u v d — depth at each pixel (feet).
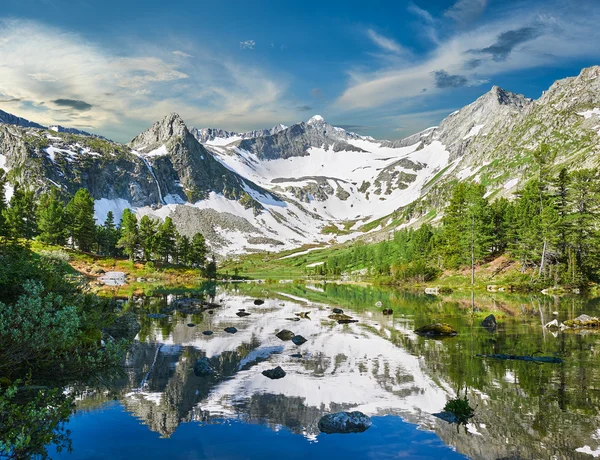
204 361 75.82
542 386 61.77
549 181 310.65
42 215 421.18
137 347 93.76
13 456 37.06
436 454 39.83
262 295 273.13
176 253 529.86
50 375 66.44
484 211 351.05
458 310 169.37
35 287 60.54
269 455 39.55
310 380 67.46
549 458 38.55
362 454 39.93
